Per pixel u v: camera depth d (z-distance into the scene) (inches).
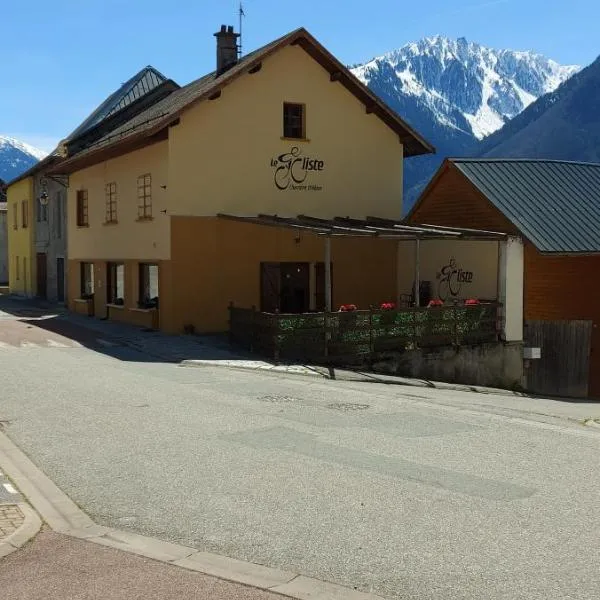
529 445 387.2
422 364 745.0
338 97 981.2
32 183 1608.0
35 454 342.0
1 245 2213.3
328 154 976.9
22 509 259.9
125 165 1005.2
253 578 208.4
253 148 923.4
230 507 268.8
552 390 854.5
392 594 199.8
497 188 891.4
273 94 935.0
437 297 958.4
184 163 880.9
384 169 1015.0
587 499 287.0
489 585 205.8
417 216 997.8
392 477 310.5
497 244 863.7
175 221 878.4
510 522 257.3
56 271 1459.2
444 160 930.1
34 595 195.9
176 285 881.5
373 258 1008.9
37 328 963.3
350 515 261.4
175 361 690.2
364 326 712.4
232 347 772.0
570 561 223.3
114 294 1095.6
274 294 943.0
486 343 795.4
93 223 1138.0
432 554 227.1
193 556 224.1
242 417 431.2
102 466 322.0
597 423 517.7
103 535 241.0
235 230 912.3
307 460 335.0
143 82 1498.5
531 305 847.7
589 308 874.1
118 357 709.9
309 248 961.5
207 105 892.6
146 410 446.6
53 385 534.9
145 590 199.2
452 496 285.9
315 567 216.7
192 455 340.5
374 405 494.6
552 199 898.7
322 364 693.9
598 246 834.2
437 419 452.8
